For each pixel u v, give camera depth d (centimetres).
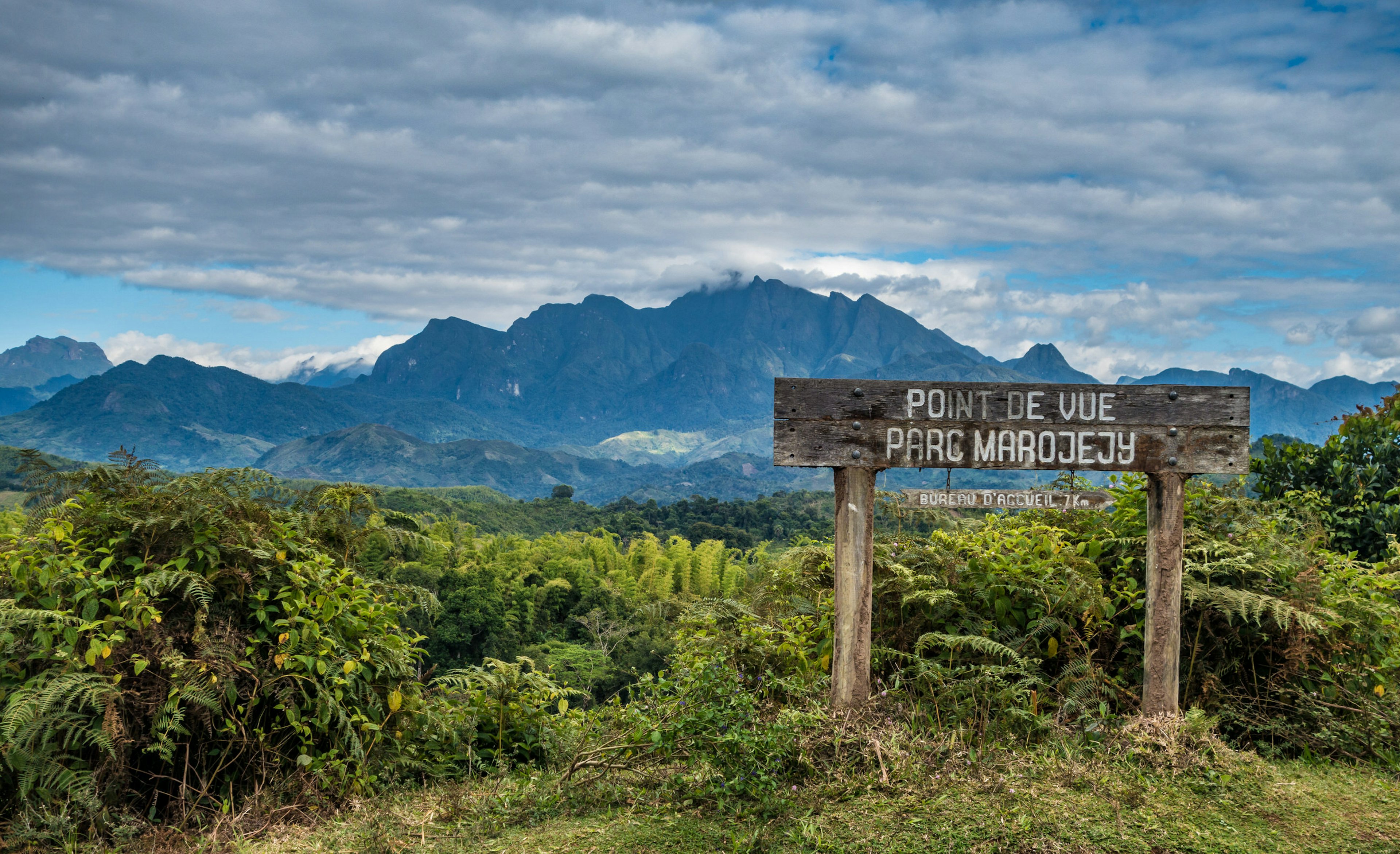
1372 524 787
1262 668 517
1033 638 525
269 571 454
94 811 373
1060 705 484
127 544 447
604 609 5119
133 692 398
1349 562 591
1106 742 445
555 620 5147
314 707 445
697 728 429
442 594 3809
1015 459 494
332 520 535
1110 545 575
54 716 372
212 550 444
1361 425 844
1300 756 470
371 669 480
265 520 491
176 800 402
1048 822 363
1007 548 575
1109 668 525
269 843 375
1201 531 568
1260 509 637
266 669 433
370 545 556
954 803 382
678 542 6372
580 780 441
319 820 407
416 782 475
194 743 417
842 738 435
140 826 381
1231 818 372
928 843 349
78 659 394
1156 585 484
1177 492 487
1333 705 482
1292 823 369
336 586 475
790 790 400
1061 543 563
